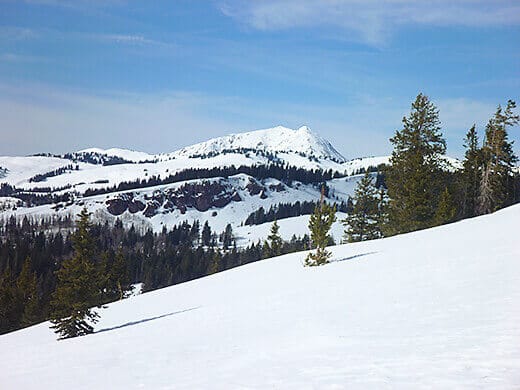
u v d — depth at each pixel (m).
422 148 54.75
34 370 14.91
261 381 8.44
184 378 9.80
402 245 34.16
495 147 56.00
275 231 92.12
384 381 7.27
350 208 67.00
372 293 17.66
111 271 58.81
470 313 11.45
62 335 26.50
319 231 33.84
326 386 7.46
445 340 9.26
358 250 37.25
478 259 21.02
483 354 7.91
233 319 18.20
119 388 9.82
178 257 137.38
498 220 37.25
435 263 22.48
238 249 172.25
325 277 26.12
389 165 56.28
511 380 6.55
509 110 55.81
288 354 10.49
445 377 7.03
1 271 107.31
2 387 12.63
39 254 123.94
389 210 55.41
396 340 9.96
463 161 60.38
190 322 20.12
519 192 63.38
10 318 62.91
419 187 51.19
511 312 10.82
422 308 13.16
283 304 19.62
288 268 35.75
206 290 33.69
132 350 15.34
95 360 14.50
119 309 34.97
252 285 30.41
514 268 17.16
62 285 27.30
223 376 9.34
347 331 11.81
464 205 59.09
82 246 28.06
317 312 15.73
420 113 54.97
